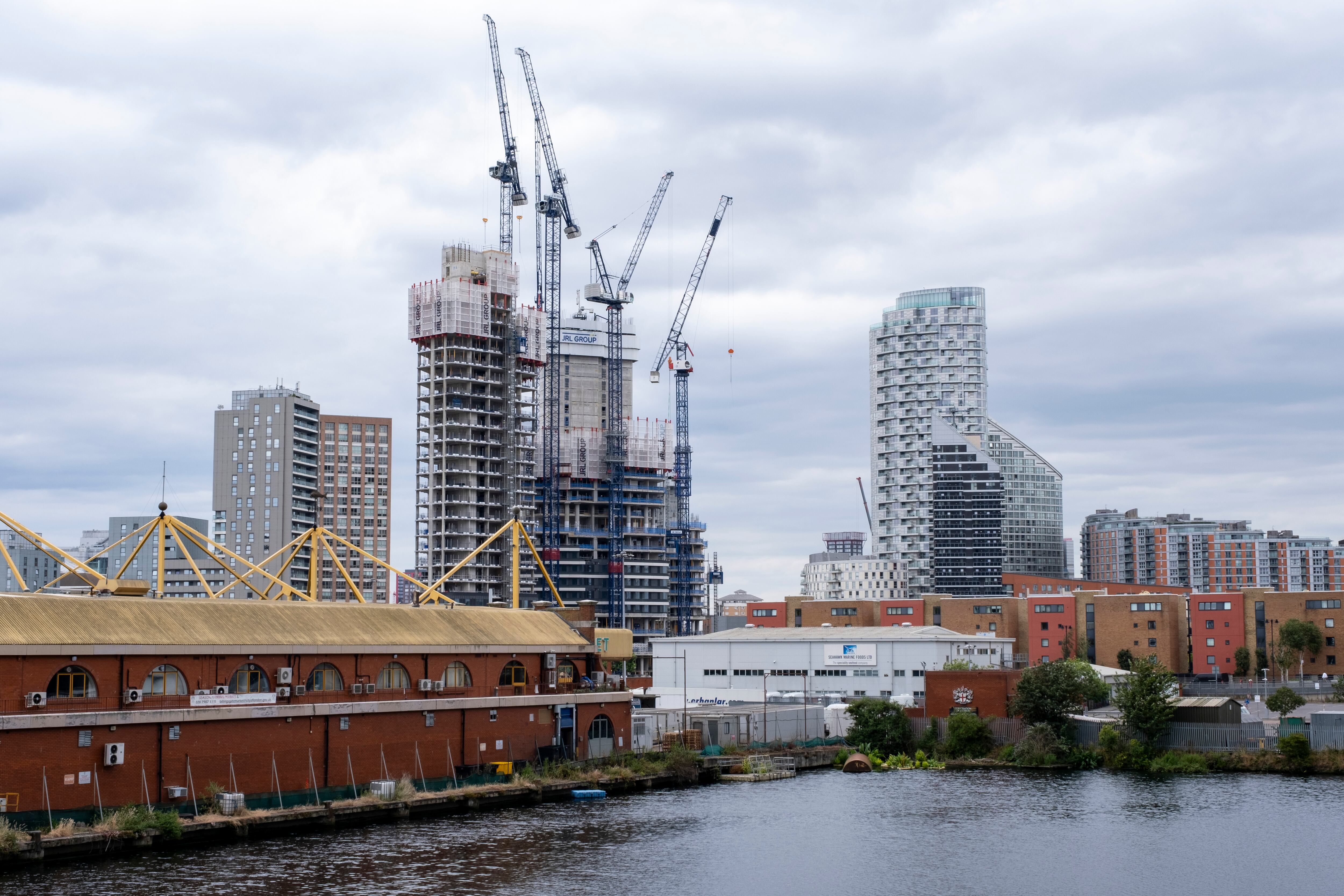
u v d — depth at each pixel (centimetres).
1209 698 18188
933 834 12419
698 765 16075
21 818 10344
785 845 11806
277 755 12256
